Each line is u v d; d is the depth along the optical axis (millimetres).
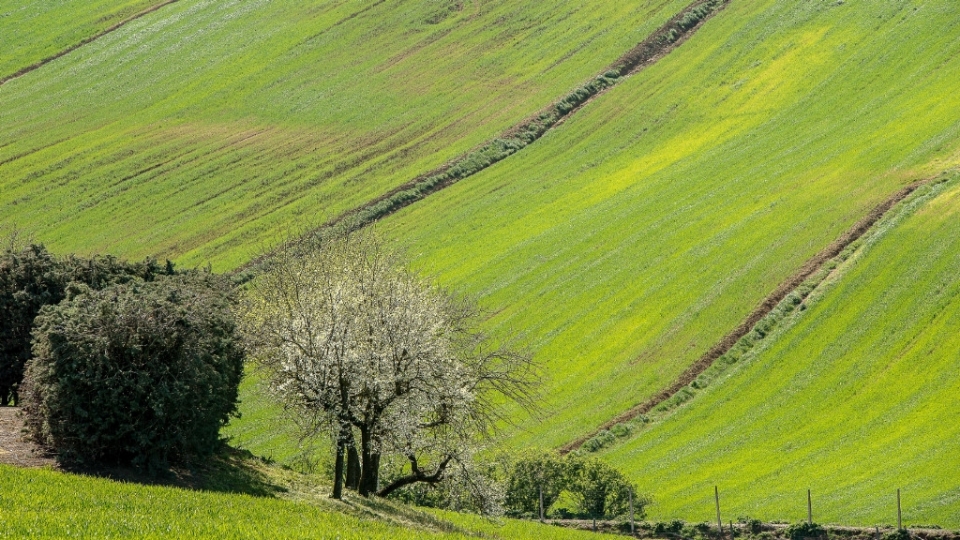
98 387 54406
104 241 164375
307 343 59188
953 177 141125
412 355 60938
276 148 195125
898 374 107188
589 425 110125
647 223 152750
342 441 60562
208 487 55875
